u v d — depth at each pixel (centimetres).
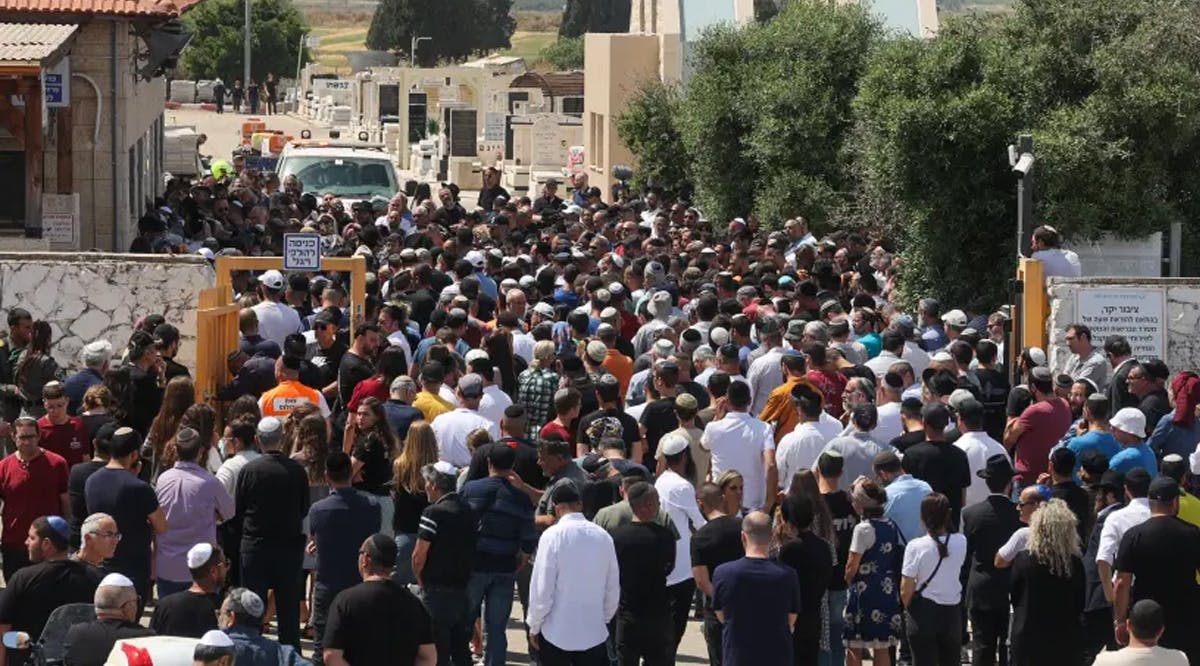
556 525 1917
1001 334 3195
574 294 3409
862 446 2248
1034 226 3944
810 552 1952
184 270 3244
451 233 4338
